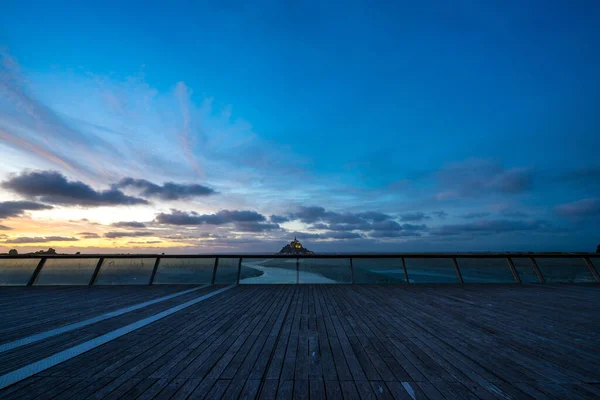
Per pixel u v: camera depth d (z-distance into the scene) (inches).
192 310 180.5
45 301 213.9
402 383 79.0
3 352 105.5
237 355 101.6
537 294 240.2
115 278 701.3
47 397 72.4
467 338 121.0
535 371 87.6
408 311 175.6
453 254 322.0
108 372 87.4
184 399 70.7
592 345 112.0
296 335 126.1
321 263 1502.2
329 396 71.7
